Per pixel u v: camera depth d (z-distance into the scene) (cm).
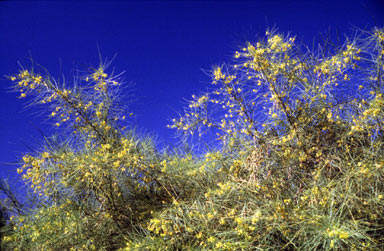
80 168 301
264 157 307
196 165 343
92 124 339
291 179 302
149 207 336
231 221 272
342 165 281
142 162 319
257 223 254
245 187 283
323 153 306
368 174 252
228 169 328
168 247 273
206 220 269
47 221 332
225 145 337
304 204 259
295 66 308
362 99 299
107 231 333
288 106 305
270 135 316
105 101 347
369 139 299
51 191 319
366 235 221
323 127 306
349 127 305
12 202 369
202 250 256
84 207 332
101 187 323
